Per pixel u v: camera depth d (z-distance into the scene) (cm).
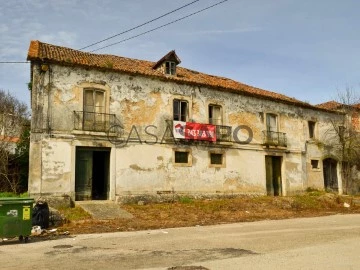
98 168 1808
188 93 2067
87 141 1698
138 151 1839
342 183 2827
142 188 1822
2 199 941
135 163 1822
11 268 661
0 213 929
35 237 1038
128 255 773
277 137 2430
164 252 805
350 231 1140
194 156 2031
